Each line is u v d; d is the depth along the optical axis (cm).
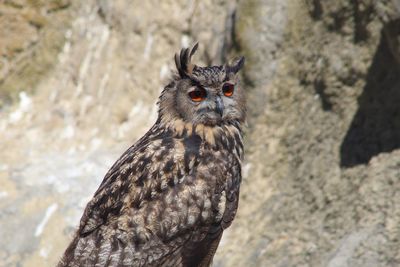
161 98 1136
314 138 1413
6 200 1585
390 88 1351
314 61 1426
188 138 1104
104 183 1085
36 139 1720
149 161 1075
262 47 1472
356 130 1374
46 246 1504
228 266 1380
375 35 1348
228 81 1118
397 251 1216
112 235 1046
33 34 1789
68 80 1772
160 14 1692
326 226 1324
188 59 1120
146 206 1060
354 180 1334
